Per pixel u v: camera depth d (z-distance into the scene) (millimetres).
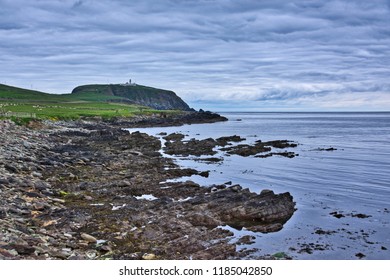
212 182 43938
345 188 41375
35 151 54250
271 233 27438
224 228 28141
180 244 23812
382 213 32438
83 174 43344
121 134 94688
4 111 104938
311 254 23922
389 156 66062
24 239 21688
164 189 37438
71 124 112375
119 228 26062
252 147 71750
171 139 91625
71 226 25922
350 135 115188
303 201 36250
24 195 31672
